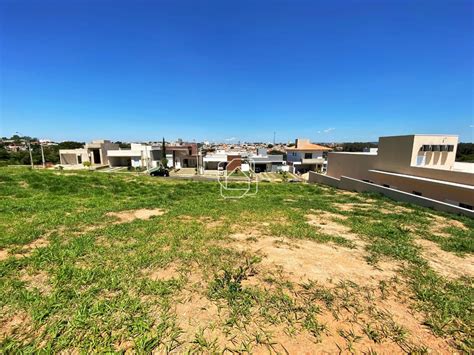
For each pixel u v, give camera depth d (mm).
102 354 1704
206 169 41250
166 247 3869
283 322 2127
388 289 2742
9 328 1948
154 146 43062
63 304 2232
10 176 12008
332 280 2908
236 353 1771
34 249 3604
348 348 1852
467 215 7660
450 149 14438
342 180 16969
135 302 2293
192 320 2105
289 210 7148
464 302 2516
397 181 14023
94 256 3377
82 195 9406
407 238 4754
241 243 4152
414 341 1958
